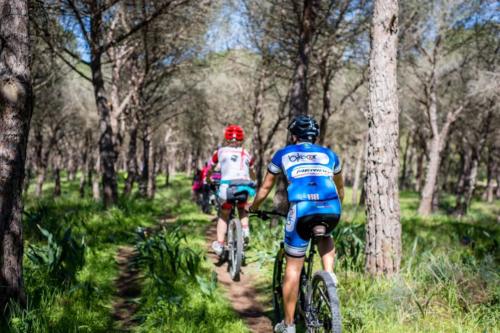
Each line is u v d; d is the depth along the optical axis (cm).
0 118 360
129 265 590
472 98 1978
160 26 1295
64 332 357
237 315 443
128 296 487
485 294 471
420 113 2523
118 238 741
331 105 2245
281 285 420
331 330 319
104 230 754
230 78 2412
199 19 1229
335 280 326
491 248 711
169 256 577
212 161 641
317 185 346
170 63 1692
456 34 1842
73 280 468
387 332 379
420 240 769
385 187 520
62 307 402
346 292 472
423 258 572
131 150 1869
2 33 359
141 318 412
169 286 466
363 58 1340
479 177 6369
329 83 1565
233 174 588
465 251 712
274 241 676
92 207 992
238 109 2662
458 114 2119
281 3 1135
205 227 984
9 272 363
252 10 1282
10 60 361
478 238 857
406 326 391
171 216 1200
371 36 538
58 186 2719
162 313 413
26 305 380
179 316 408
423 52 1888
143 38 1356
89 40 1004
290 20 1207
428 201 2014
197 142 3156
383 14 525
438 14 1706
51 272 463
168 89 2161
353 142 3033
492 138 2586
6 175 361
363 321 395
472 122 2414
